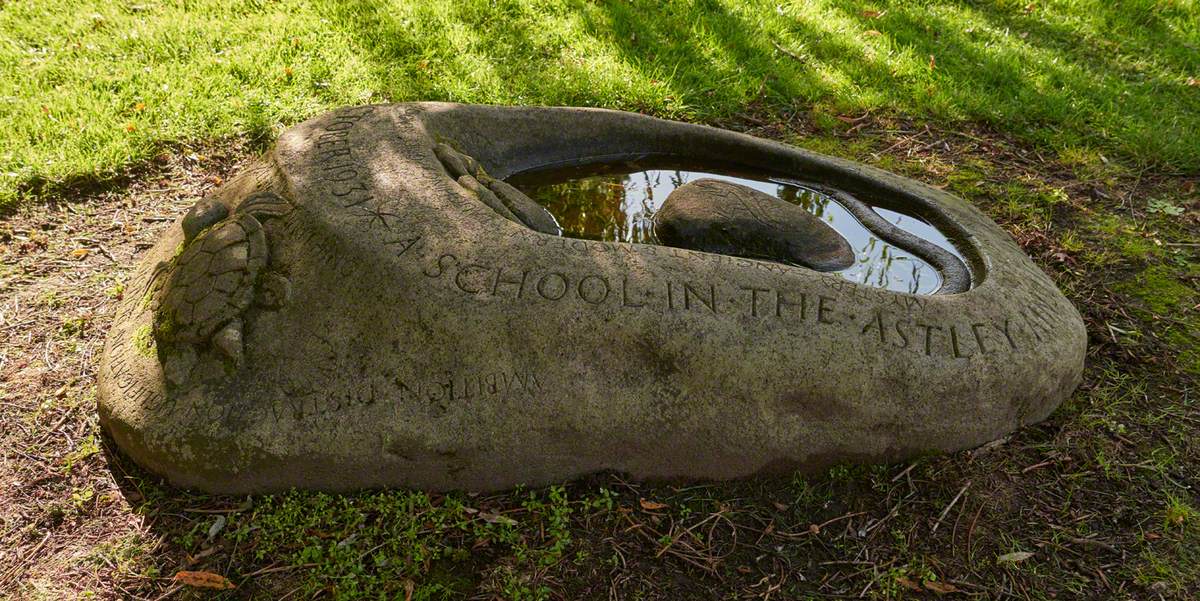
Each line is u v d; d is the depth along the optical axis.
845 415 2.83
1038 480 2.97
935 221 3.84
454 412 2.77
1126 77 6.58
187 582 2.61
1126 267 4.29
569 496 2.87
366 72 5.84
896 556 2.72
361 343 2.83
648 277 2.82
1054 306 3.22
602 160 4.34
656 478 2.91
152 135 5.08
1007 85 6.26
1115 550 2.75
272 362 2.87
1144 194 5.03
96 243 4.37
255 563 2.68
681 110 5.75
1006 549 2.75
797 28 6.81
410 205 3.05
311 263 3.00
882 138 5.64
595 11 6.64
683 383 2.77
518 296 2.77
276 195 3.26
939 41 6.85
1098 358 3.60
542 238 2.90
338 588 2.58
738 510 2.85
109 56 5.82
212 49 5.96
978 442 3.03
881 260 3.59
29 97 5.31
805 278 2.89
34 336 3.67
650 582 2.63
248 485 2.85
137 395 2.94
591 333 2.75
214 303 2.96
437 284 2.81
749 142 4.31
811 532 2.79
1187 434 3.21
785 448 2.85
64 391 3.36
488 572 2.64
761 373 2.76
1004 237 3.78
